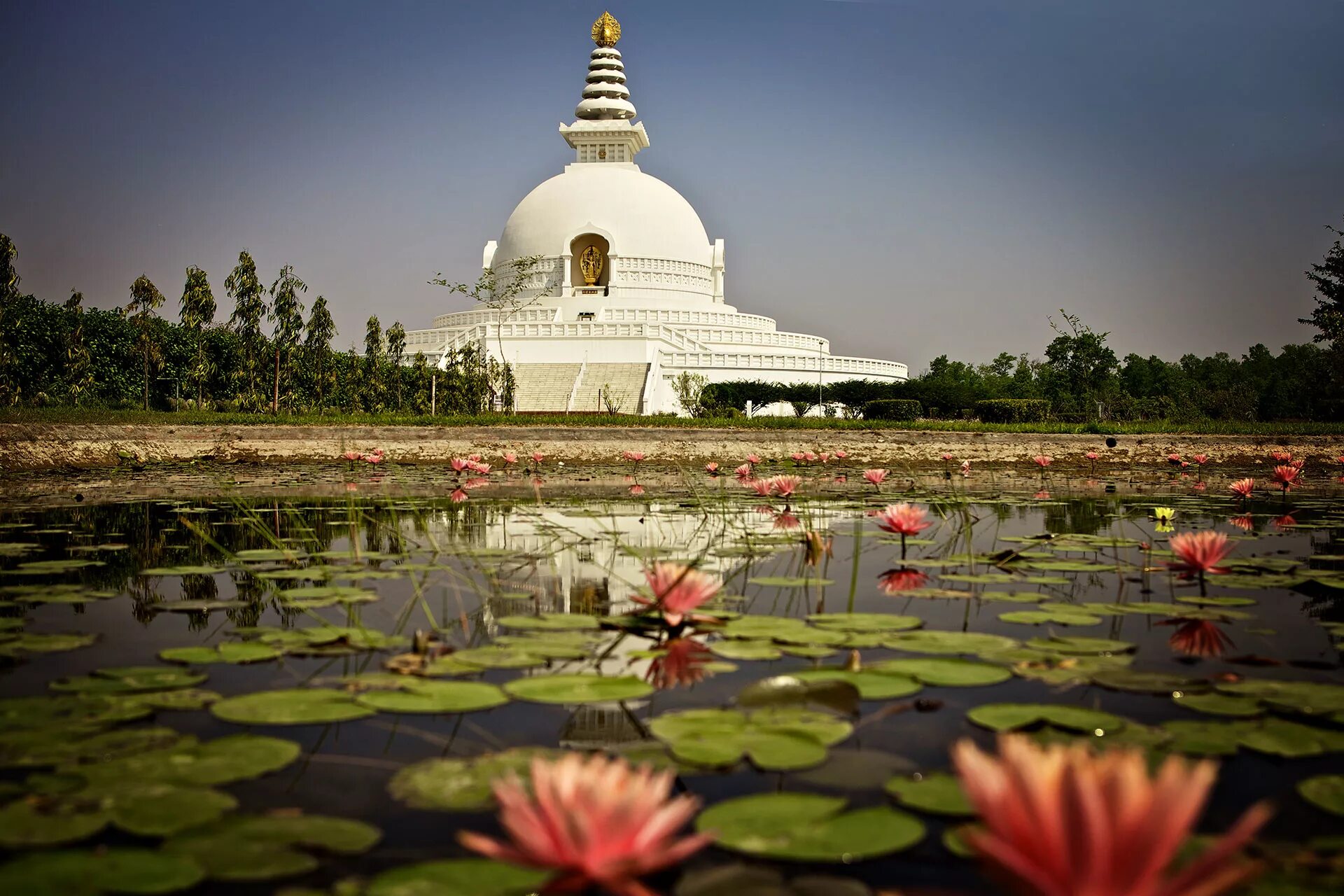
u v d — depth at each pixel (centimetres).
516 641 707
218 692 575
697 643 713
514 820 285
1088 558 1150
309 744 497
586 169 7619
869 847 357
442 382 4725
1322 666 640
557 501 1869
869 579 1000
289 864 354
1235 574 1004
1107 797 239
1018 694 577
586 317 6862
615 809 279
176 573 1022
